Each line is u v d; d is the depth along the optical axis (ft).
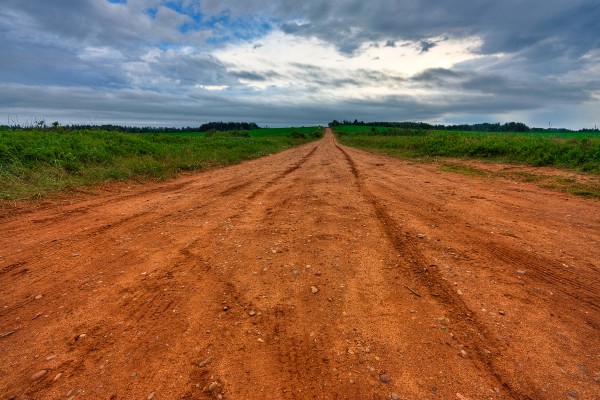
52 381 6.69
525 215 17.89
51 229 15.39
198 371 7.00
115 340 7.91
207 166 42.11
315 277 10.98
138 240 14.23
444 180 29.81
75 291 10.01
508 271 11.27
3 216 17.04
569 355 7.39
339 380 6.80
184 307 9.27
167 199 22.24
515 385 6.63
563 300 9.52
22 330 8.21
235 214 18.48
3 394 6.38
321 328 8.42
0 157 24.89
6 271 11.19
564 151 38.42
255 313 9.02
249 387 6.62
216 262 12.09
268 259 12.35
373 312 9.07
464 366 7.13
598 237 14.34
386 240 14.23
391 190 24.99
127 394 6.42
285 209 19.57
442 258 12.34
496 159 43.73
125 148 40.24
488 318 8.71
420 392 6.49
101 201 21.18
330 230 15.53
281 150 85.97
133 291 10.05
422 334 8.15
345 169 38.81
